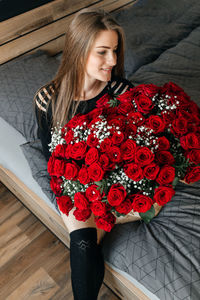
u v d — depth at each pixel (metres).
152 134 0.83
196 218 1.02
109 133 0.80
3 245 1.55
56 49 1.91
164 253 0.95
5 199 1.75
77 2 1.89
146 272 0.95
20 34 1.68
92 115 0.89
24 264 1.46
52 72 1.58
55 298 1.33
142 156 0.77
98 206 0.82
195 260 0.92
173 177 0.77
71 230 1.04
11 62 1.66
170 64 1.66
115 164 0.80
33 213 1.66
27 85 1.51
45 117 1.22
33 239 1.56
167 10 2.05
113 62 1.00
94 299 1.00
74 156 0.82
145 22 1.97
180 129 0.80
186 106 0.86
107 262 1.11
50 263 1.46
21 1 1.66
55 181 0.93
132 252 0.99
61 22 1.85
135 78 1.62
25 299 1.34
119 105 0.87
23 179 1.40
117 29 0.97
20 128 1.45
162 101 0.86
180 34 1.95
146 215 0.86
